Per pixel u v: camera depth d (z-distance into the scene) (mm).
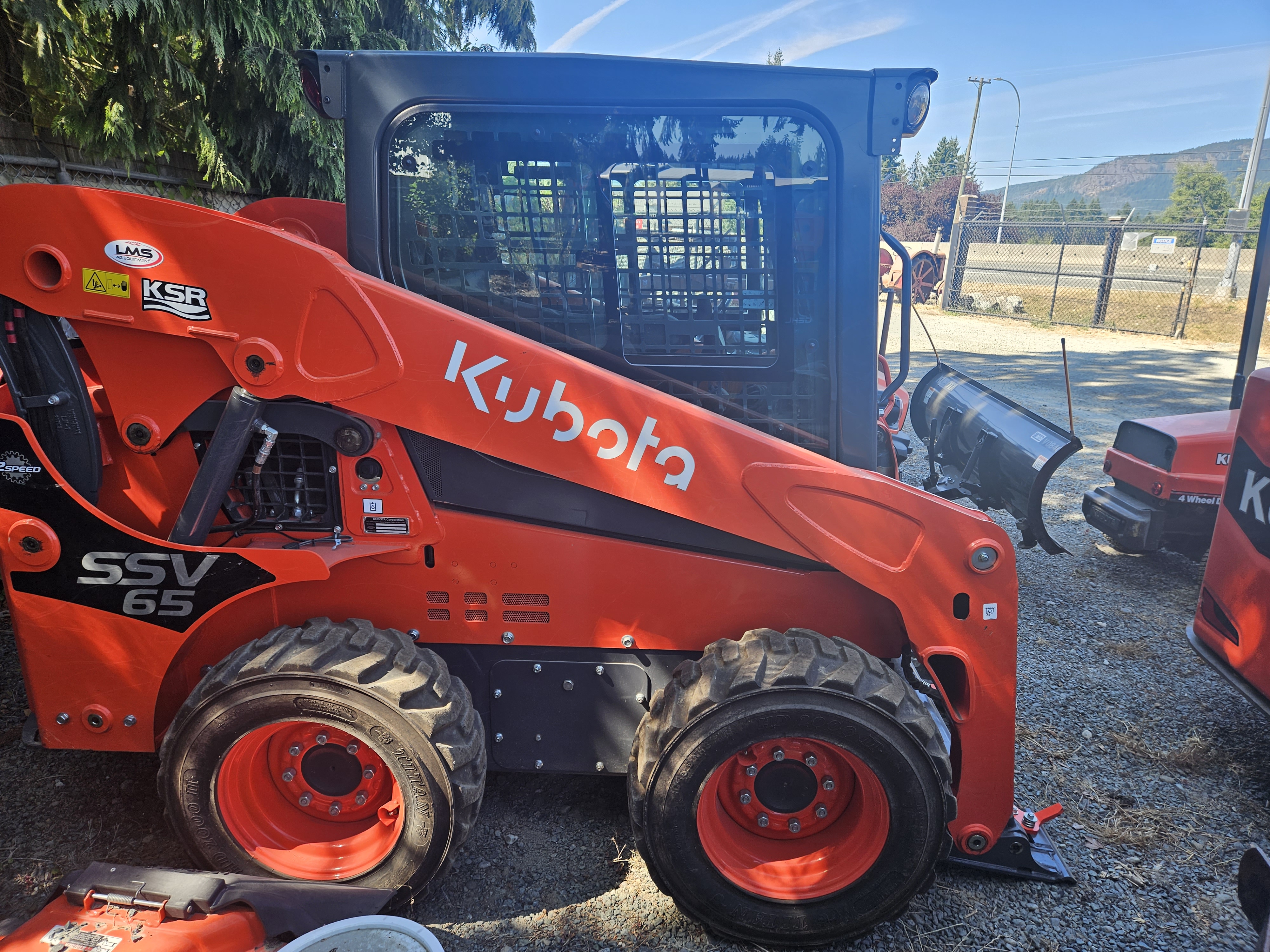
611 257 2297
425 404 2152
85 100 4594
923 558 2258
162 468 2281
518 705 2480
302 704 2133
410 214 2271
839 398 2330
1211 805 3049
